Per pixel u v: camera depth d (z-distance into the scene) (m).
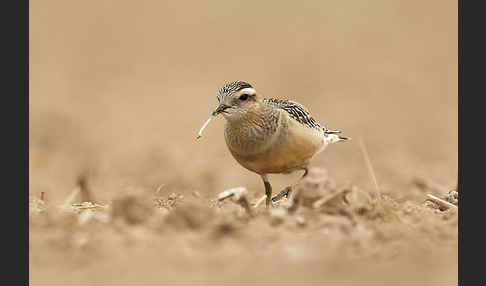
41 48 32.16
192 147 20.61
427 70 29.58
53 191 15.51
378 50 32.19
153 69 31.11
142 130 23.09
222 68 30.98
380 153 19.66
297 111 12.41
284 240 9.49
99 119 24.39
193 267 8.86
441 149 20.17
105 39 34.03
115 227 10.05
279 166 12.25
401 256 9.12
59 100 26.30
